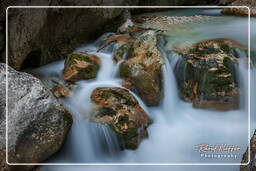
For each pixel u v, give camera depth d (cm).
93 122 412
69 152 402
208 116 504
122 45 573
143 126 434
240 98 520
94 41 667
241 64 535
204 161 412
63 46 596
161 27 717
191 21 775
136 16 836
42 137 356
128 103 434
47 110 358
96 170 397
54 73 530
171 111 510
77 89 472
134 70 499
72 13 578
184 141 452
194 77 522
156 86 493
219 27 711
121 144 409
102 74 520
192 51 546
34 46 530
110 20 691
